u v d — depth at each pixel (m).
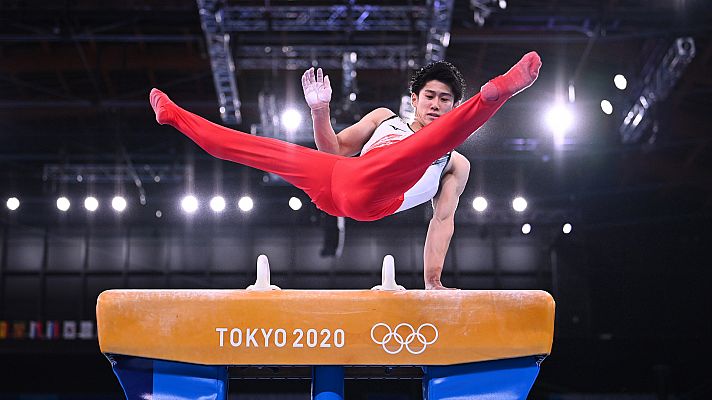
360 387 12.12
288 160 2.96
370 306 2.66
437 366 2.75
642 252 15.41
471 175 14.77
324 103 3.05
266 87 11.09
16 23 9.88
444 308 2.67
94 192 15.53
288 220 15.75
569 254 15.58
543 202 15.67
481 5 9.67
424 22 9.60
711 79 11.28
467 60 12.10
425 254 3.37
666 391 12.67
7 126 13.47
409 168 2.80
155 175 14.71
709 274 15.13
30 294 15.22
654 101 10.96
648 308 15.15
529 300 2.69
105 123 13.58
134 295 2.65
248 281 15.54
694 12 9.88
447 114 2.68
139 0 11.15
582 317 15.23
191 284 15.48
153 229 15.65
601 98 12.14
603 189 14.81
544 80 12.12
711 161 13.55
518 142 13.01
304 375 3.03
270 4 9.98
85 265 15.38
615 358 12.95
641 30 10.14
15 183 15.31
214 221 15.62
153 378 2.69
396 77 12.03
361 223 15.77
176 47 11.89
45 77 12.53
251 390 12.76
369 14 9.69
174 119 2.92
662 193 14.88
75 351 12.96
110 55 11.96
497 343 2.67
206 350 2.64
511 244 15.80
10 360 12.94
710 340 12.89
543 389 12.91
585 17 10.09
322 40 10.05
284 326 2.65
